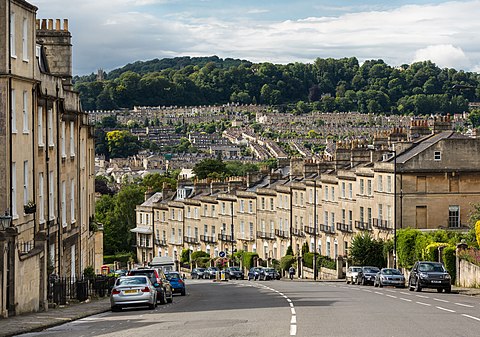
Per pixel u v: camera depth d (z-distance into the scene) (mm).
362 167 95250
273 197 119125
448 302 42188
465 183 87000
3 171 42281
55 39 61281
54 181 53000
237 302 45656
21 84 44844
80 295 50281
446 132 92750
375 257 85438
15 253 36156
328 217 104375
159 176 196250
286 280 96250
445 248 64750
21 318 35125
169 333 27172
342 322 29891
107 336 27016
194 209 138500
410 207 86250
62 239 55375
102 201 173250
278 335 25531
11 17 43812
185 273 130875
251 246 124375
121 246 164625
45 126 50562
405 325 28578
